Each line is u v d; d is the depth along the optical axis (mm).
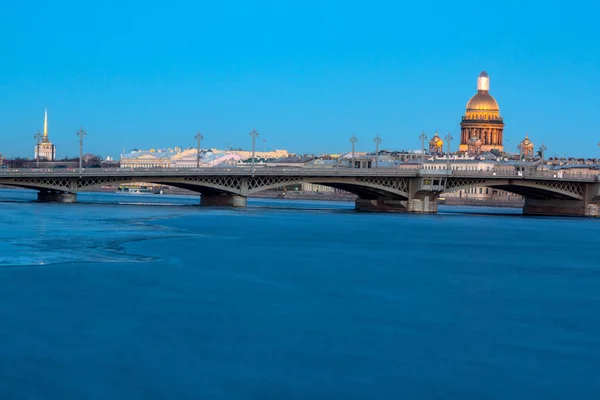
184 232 146125
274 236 146000
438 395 52812
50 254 103312
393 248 130000
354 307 76250
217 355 59125
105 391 51781
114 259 101375
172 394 51656
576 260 117750
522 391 53781
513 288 89875
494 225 198125
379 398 52062
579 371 57688
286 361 58250
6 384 52344
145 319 68500
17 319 67062
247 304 75938
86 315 69062
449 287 89500
